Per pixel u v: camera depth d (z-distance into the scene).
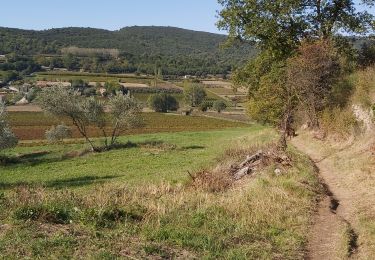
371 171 16.45
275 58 38.78
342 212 12.75
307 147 27.58
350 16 35.34
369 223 10.99
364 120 23.06
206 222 11.05
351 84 28.67
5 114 40.47
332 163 20.59
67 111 48.69
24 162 46.09
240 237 10.09
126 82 190.25
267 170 18.16
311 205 13.19
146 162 38.44
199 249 9.17
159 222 10.72
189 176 20.36
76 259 7.85
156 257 8.41
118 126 52.16
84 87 169.62
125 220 10.65
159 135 69.25
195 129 92.81
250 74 44.75
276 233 10.62
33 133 82.38
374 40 35.59
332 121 27.92
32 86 159.00
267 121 46.00
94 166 38.97
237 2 37.62
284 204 12.87
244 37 37.72
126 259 8.12
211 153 38.91
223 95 173.12
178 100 163.25
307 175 16.86
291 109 33.84
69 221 10.16
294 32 37.00
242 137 48.66
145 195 15.33
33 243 8.33
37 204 10.70
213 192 16.86
